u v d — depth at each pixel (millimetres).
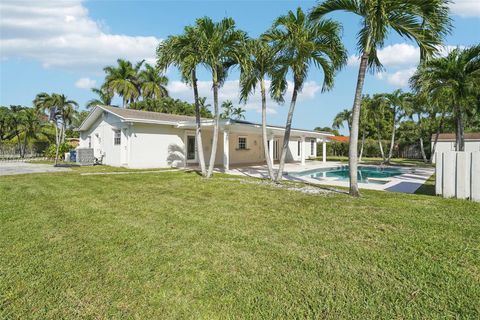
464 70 10805
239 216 5344
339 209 5852
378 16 6496
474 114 12844
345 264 3221
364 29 7051
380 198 7062
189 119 18547
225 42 10055
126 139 16094
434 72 11086
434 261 3260
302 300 2518
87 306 2439
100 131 18453
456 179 7059
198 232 4371
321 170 17188
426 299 2500
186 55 9953
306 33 8469
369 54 7445
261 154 23938
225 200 6859
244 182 10062
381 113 23594
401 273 2986
